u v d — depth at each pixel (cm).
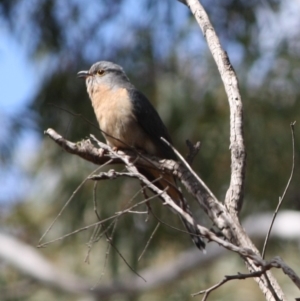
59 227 1510
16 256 1475
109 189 1440
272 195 1405
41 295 1455
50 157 1519
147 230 1430
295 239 1331
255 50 1480
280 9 1509
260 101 1434
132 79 1494
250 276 463
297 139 1414
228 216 551
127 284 1419
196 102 1447
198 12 684
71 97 1527
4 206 1612
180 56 1495
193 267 1387
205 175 1406
